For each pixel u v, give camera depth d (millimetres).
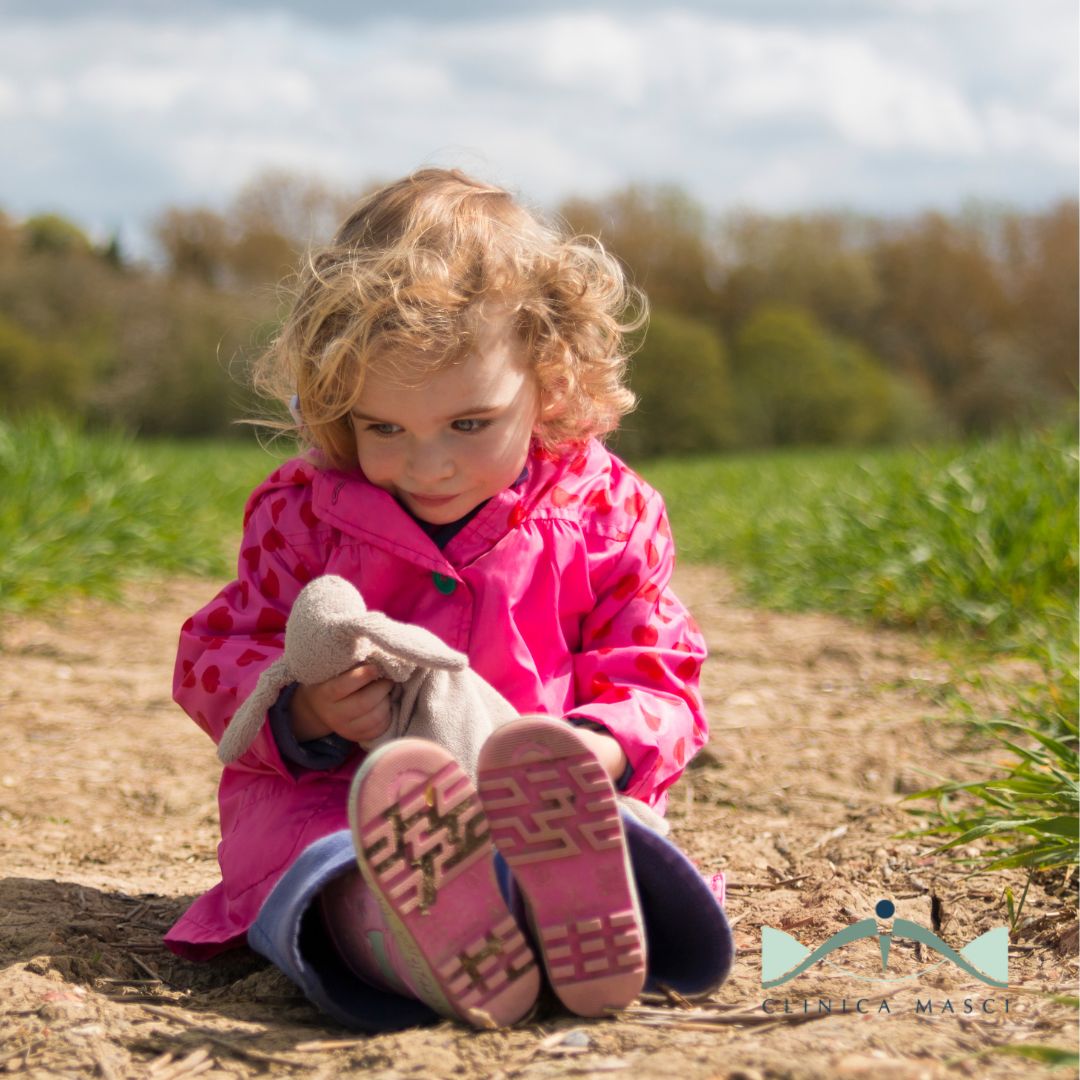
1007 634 4289
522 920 1490
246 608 1881
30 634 4875
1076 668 3176
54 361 33625
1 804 2895
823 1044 1346
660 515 1986
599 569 1878
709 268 42375
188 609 5668
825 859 2334
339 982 1551
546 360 1740
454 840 1373
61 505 6188
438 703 1653
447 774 1365
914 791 2838
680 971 1579
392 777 1341
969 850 2285
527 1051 1348
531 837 1372
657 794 1797
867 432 37719
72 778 3107
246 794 1808
